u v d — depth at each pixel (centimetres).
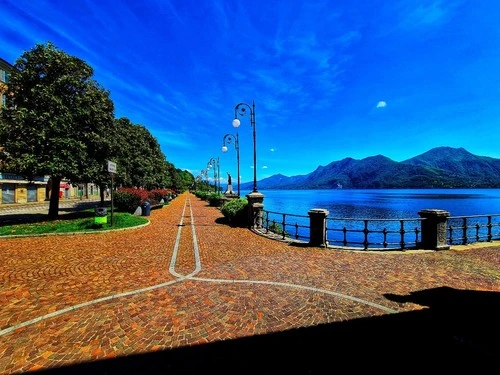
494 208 4391
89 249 849
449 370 288
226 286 532
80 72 1484
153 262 708
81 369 288
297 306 440
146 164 3209
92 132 1470
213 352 318
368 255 776
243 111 1498
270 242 984
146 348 327
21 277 580
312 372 285
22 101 1348
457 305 440
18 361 301
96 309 430
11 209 2767
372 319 396
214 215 2016
